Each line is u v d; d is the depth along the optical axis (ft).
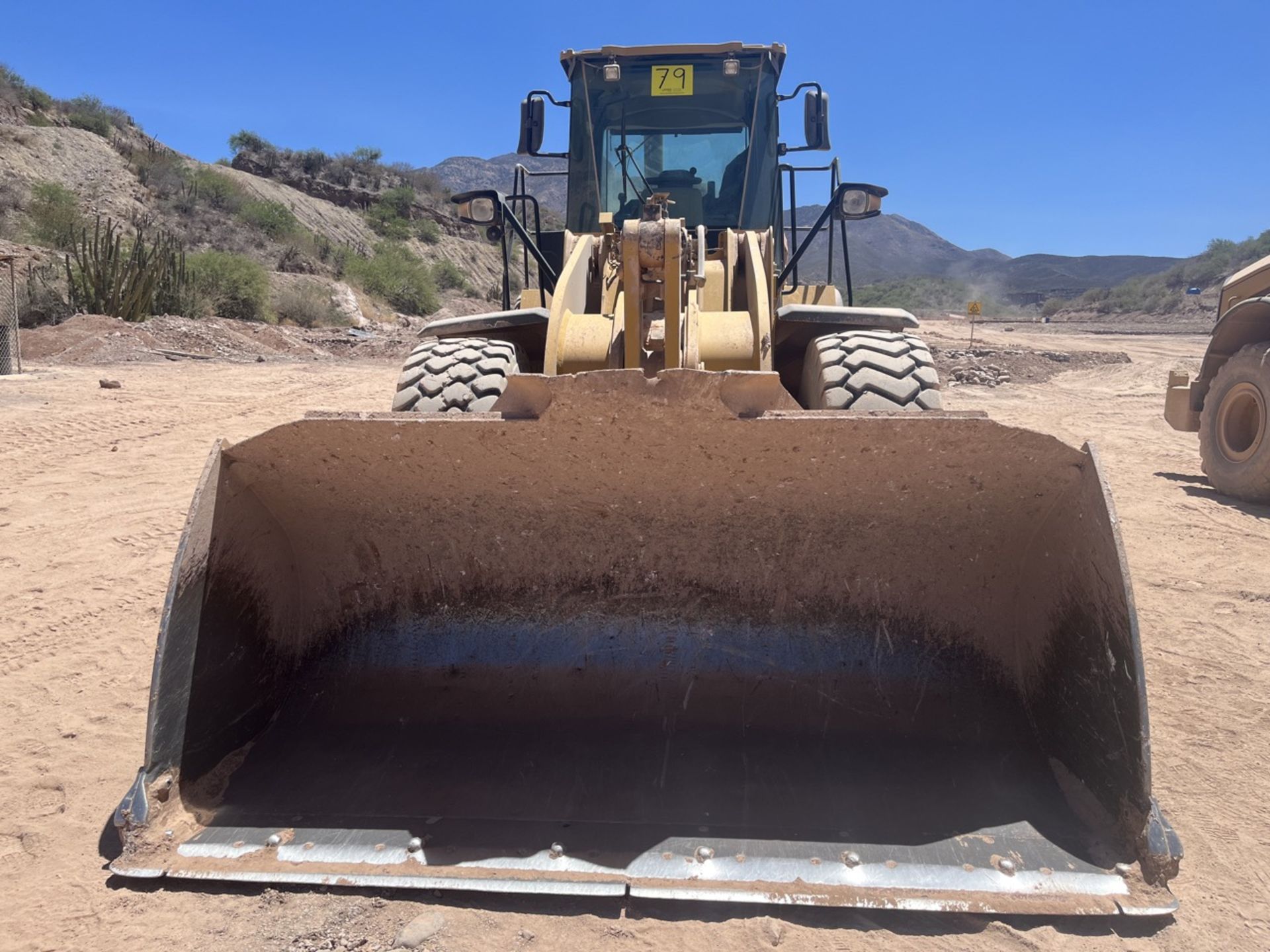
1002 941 7.44
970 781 9.06
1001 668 10.06
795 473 9.28
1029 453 8.62
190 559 8.86
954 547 9.94
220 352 57.36
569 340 14.79
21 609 15.51
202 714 9.16
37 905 7.89
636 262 13.20
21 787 9.96
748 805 8.80
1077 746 8.88
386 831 8.55
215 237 107.96
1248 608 15.81
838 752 9.47
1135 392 48.14
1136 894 7.73
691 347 13.69
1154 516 22.00
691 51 18.54
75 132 112.98
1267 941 7.51
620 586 10.56
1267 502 23.16
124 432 29.68
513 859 8.19
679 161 18.86
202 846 8.41
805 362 15.47
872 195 16.67
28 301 59.41
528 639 10.61
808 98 18.47
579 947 7.40
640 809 8.78
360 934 7.51
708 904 7.86
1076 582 8.86
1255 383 23.02
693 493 9.71
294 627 10.71
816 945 7.41
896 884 7.86
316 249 120.37
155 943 7.39
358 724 10.09
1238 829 9.25
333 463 9.47
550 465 9.42
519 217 18.98
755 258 15.29
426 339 17.20
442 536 10.43
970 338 90.63
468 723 10.02
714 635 10.45
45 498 22.30
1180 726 11.58
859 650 10.27
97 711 11.89
